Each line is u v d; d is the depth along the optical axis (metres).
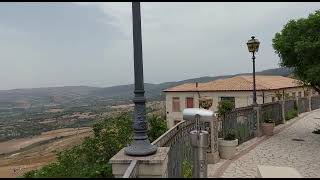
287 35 14.73
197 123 5.14
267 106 17.14
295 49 13.59
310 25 13.74
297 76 15.55
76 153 6.74
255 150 11.45
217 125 10.00
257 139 13.89
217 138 9.85
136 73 4.64
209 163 9.50
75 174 4.37
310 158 10.11
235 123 12.48
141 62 4.65
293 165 9.21
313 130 16.53
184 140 7.95
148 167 4.29
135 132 4.62
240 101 36.44
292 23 14.55
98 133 8.03
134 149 4.50
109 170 4.64
